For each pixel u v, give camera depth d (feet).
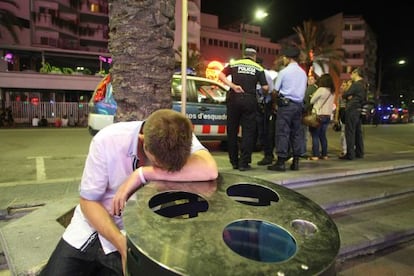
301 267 3.08
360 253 9.93
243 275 2.92
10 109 66.39
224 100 23.84
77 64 97.04
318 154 20.63
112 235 4.95
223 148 25.30
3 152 24.32
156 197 4.56
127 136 5.39
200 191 4.83
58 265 5.49
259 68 15.12
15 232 8.63
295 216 4.17
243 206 4.40
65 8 115.55
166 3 9.30
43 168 18.33
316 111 19.81
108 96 20.56
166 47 9.41
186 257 3.14
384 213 12.50
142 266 3.25
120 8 9.18
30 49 87.71
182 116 4.91
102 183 5.37
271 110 17.19
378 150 29.37
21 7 100.89
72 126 67.97
